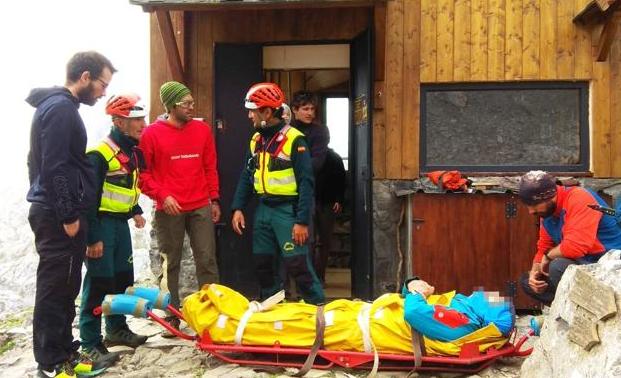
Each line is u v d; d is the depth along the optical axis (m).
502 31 5.73
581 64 5.68
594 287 2.82
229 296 4.06
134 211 4.43
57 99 3.50
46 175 3.42
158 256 5.93
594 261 3.79
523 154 5.80
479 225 5.20
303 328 3.88
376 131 5.82
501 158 5.81
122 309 3.90
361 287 5.80
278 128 4.50
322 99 8.23
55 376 3.60
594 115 5.67
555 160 5.78
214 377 3.76
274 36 5.91
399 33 5.79
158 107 6.01
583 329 2.83
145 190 4.57
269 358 4.02
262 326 3.91
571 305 3.01
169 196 4.56
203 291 4.08
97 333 4.19
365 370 3.89
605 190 5.57
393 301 3.89
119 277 4.37
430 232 5.23
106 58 3.71
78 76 3.65
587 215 3.72
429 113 5.85
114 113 4.13
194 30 5.95
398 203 5.79
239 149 5.86
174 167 4.67
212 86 5.95
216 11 5.78
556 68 5.70
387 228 5.80
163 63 6.00
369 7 5.77
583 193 3.81
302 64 6.11
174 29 5.88
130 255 4.40
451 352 3.76
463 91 5.83
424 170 5.83
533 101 5.80
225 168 5.86
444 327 3.74
